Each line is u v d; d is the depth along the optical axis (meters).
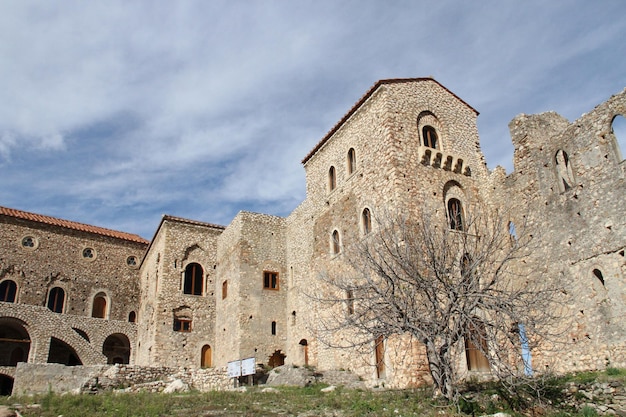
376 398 16.00
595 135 19.64
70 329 34.47
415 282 15.62
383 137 23.83
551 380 16.27
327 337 25.83
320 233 28.62
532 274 20.83
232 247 34.00
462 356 20.31
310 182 30.58
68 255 42.88
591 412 13.71
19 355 38.19
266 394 18.52
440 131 25.38
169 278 35.06
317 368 26.23
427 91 25.84
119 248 45.69
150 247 41.22
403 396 16.03
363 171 25.06
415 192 22.73
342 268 25.28
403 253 16.58
